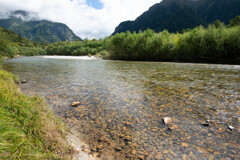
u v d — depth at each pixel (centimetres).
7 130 188
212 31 2898
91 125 350
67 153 224
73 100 536
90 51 7838
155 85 766
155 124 354
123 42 4188
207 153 248
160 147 265
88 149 257
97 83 827
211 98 544
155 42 3631
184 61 3303
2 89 342
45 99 543
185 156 241
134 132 318
